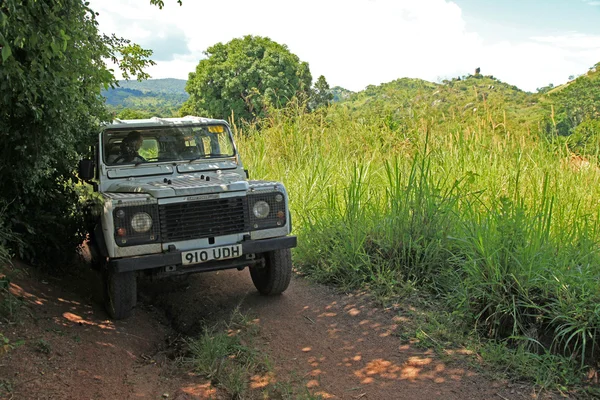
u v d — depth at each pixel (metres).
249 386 4.24
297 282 6.59
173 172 6.23
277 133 10.81
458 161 7.98
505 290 4.76
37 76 5.22
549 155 7.59
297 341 4.99
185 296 6.29
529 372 4.11
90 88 6.01
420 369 4.36
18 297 5.25
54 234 6.60
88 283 6.67
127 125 6.25
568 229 5.80
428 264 6.02
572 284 4.64
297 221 8.08
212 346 4.65
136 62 7.01
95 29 5.88
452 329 4.91
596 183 6.69
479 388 4.03
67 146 6.14
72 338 4.83
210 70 36.00
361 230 6.72
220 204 5.34
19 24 4.38
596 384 3.99
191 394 4.11
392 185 6.95
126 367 4.52
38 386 3.95
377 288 5.92
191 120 6.61
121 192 5.62
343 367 4.48
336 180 8.66
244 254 5.60
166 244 5.13
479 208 6.43
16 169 5.76
